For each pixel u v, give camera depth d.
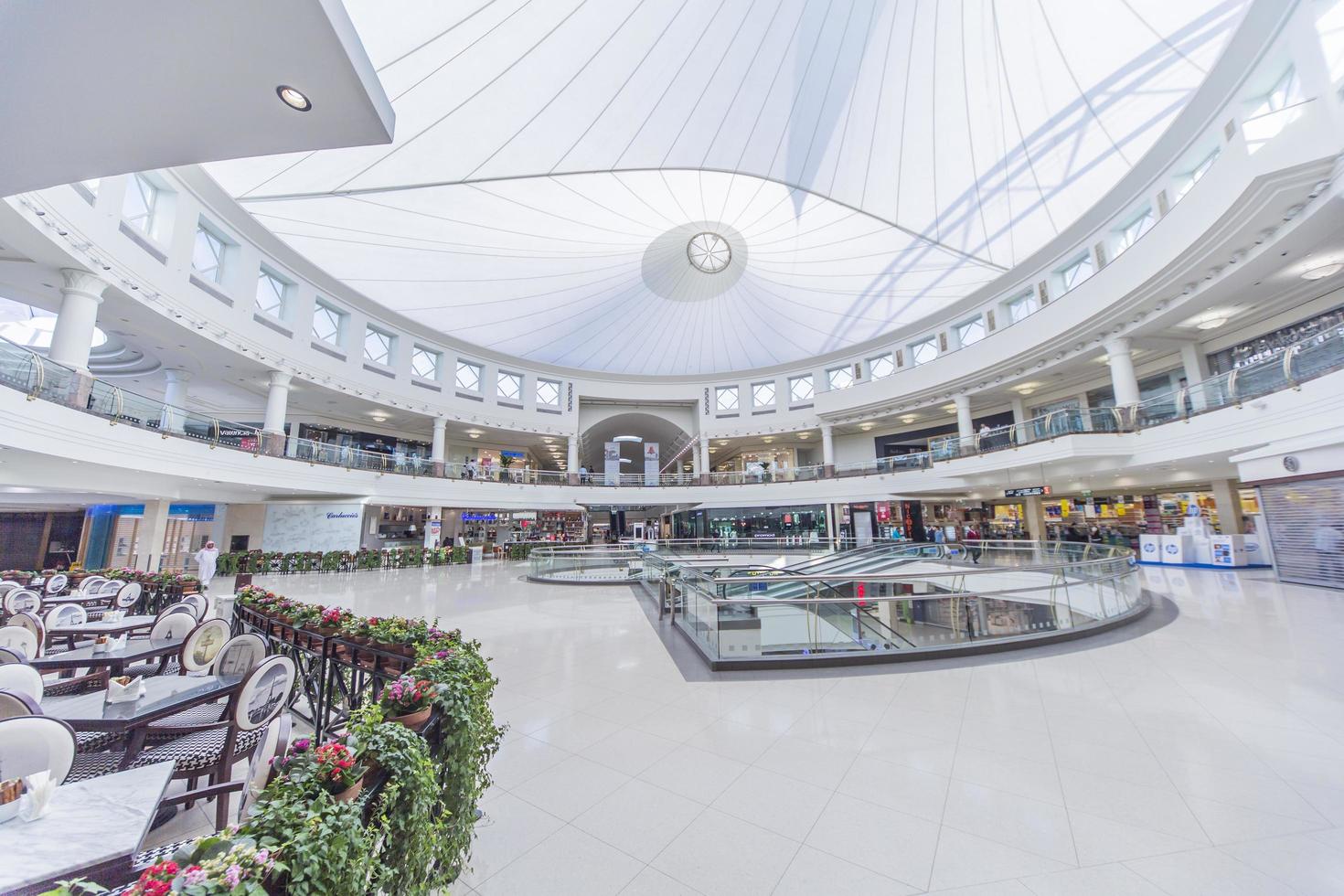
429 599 10.84
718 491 25.81
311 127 2.29
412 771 1.62
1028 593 6.44
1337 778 2.94
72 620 6.46
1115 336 14.63
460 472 22.25
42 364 8.52
